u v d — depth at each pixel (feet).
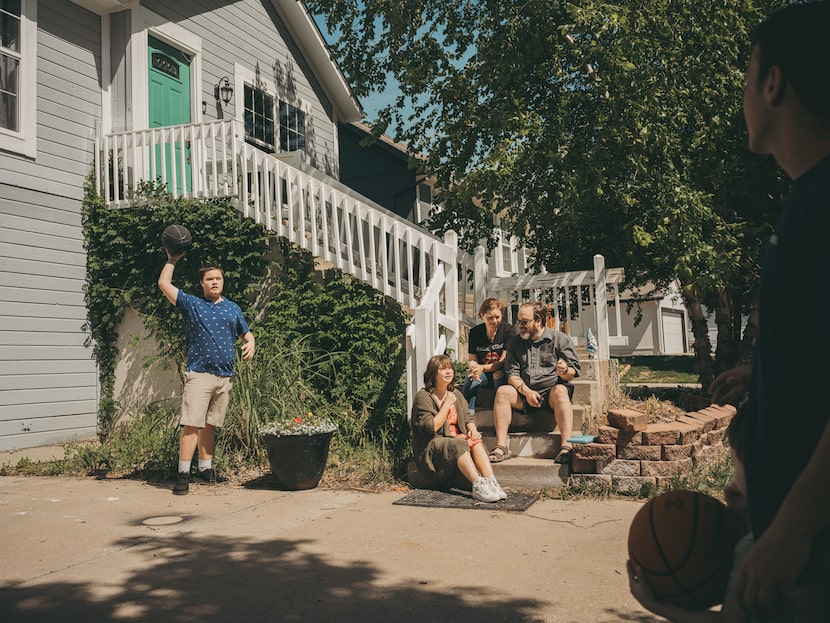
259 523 16.90
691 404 32.14
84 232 33.42
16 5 31.01
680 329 114.42
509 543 14.87
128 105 35.12
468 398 23.88
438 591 11.95
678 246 31.68
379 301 29.50
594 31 30.14
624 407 29.30
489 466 19.36
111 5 34.63
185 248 22.22
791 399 4.08
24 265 30.66
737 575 3.93
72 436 32.22
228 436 24.53
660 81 30.25
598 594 11.68
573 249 40.93
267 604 11.42
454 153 38.17
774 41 4.28
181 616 10.92
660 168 31.94
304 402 26.25
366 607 11.23
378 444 25.52
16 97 30.89
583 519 16.80
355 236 36.06
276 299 30.83
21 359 30.32
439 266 27.27
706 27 31.19
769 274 4.20
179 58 39.83
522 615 10.81
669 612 5.25
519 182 33.65
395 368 27.99
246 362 25.54
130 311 33.78
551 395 20.98
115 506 18.92
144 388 33.24
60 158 32.53
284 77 49.49
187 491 20.62
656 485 19.11
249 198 33.17
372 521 16.94
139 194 33.01
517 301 32.48
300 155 38.42
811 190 4.00
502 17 34.63
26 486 22.00
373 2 39.32
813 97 4.07
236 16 44.57
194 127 33.24
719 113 31.99
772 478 4.24
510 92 33.12
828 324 3.79
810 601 3.74
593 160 30.66
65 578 12.84
